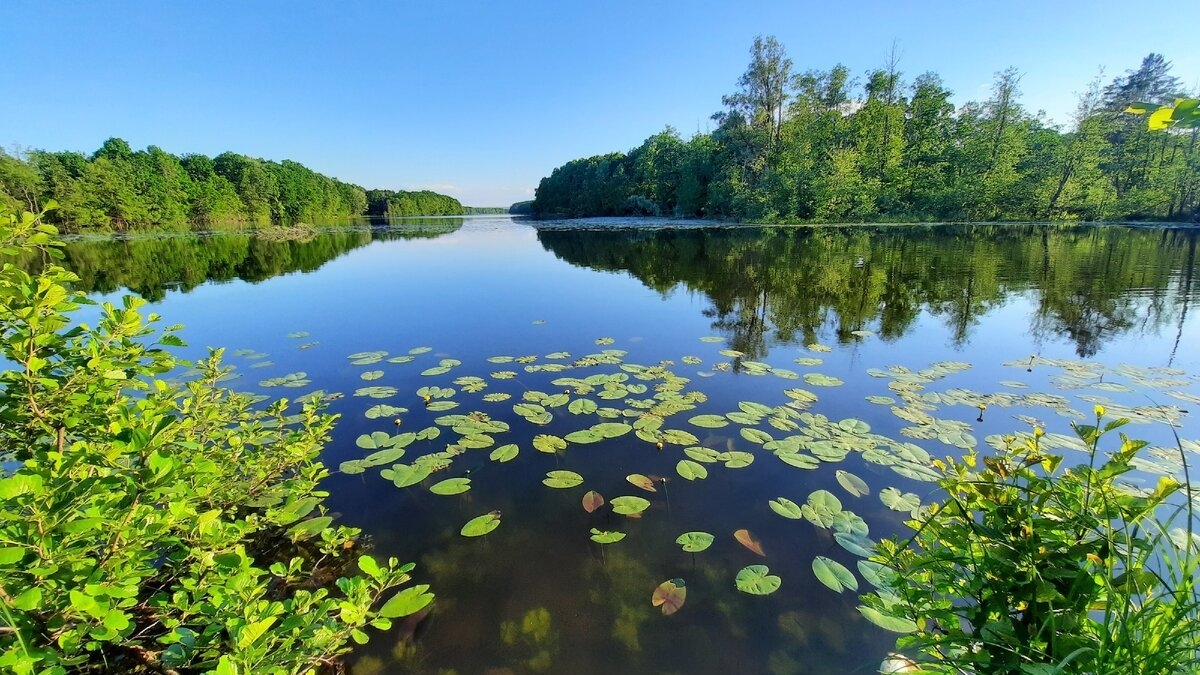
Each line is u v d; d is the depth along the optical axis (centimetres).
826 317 753
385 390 459
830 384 469
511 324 745
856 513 272
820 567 230
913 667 175
